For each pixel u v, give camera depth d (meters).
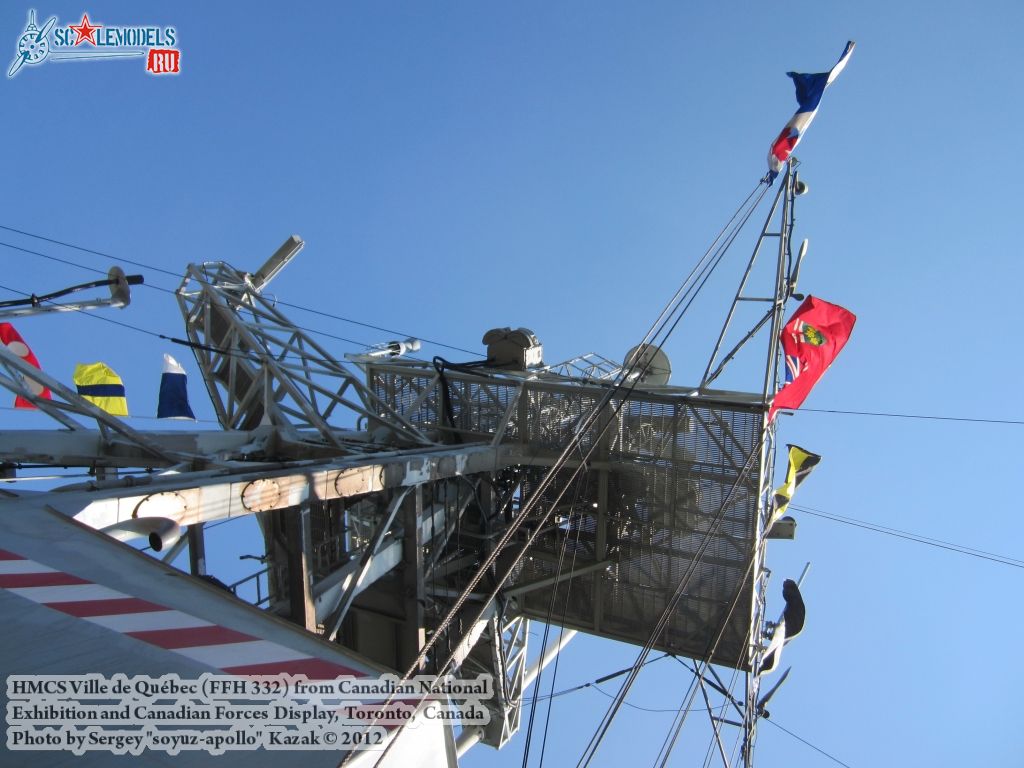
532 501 11.87
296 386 17.56
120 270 15.41
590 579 19.64
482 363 21.25
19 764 3.41
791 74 16.42
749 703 17.48
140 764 3.52
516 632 21.50
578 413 19.39
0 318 13.48
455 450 17.45
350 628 16.34
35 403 12.81
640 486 18.92
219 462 12.51
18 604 5.43
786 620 18.81
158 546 8.84
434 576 17.05
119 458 13.72
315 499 11.95
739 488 17.75
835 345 16.92
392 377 22.38
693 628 18.44
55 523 8.07
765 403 17.11
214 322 20.50
